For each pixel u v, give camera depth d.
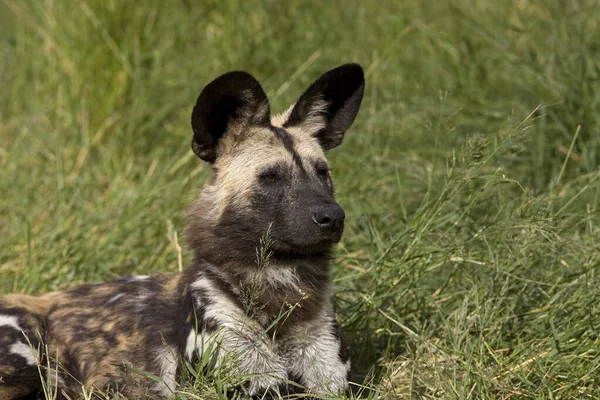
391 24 18.58
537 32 16.97
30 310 10.89
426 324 11.69
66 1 18.50
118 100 17.84
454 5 18.66
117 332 10.59
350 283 12.60
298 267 10.27
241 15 18.64
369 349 11.45
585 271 11.39
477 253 11.85
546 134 15.27
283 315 9.76
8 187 15.78
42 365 10.68
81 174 16.48
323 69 17.83
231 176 10.38
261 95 10.36
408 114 16.42
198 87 17.80
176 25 18.55
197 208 10.53
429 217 12.09
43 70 18.88
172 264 13.59
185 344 9.88
